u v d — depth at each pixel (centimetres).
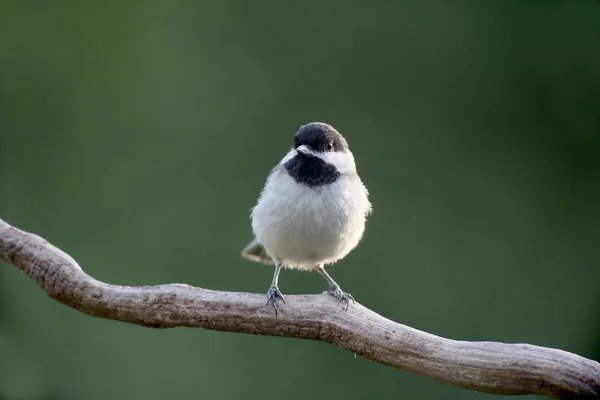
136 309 610
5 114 1275
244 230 1258
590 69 1211
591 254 1162
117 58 1316
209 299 610
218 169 1295
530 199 1205
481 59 1261
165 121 1309
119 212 1264
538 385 542
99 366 1084
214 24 1333
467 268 1179
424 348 577
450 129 1258
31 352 1055
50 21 1303
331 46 1312
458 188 1230
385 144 1266
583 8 1218
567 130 1213
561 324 1118
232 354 1108
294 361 1100
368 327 598
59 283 612
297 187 722
